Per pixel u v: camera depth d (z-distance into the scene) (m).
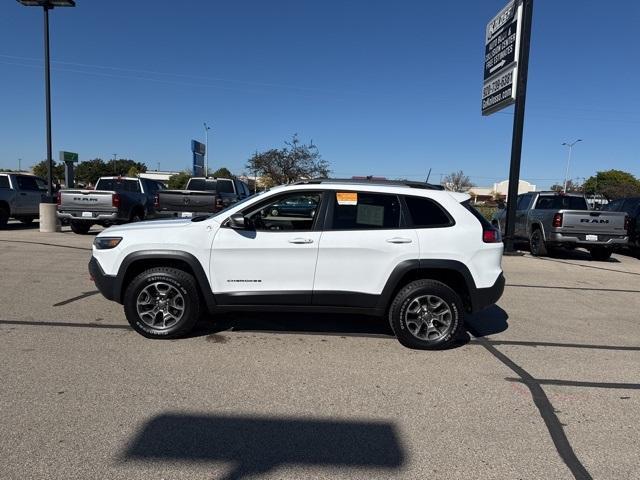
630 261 13.75
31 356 4.72
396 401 4.00
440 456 3.22
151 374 4.39
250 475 2.95
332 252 5.18
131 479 2.88
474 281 5.25
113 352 4.89
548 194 15.13
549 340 5.79
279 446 3.29
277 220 5.33
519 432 3.55
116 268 5.27
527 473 3.05
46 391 3.98
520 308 7.38
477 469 3.08
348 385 4.29
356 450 3.26
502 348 5.43
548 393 4.24
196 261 5.20
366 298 5.23
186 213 13.63
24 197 17.66
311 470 3.02
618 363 5.05
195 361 4.73
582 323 6.61
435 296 5.21
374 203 5.31
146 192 17.38
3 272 8.70
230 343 5.28
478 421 3.70
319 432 3.48
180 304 5.30
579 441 3.45
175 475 2.93
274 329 5.81
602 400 4.13
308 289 5.22
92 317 6.07
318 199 5.34
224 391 4.09
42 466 2.97
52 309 6.37
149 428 3.46
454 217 5.30
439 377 4.53
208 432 3.43
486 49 15.48
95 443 3.24
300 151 41.78
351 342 5.44
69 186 24.88
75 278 8.32
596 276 10.55
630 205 15.30
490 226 5.41
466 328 6.21
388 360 4.93
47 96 17.25
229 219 5.25
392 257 5.18
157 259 5.29
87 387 4.08
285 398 4.00
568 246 13.50
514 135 13.58
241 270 5.22
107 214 14.88
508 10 13.88
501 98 14.30
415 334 5.24
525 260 12.77
